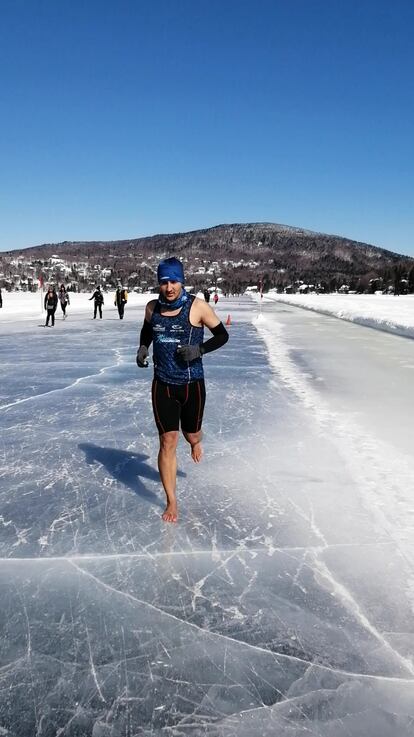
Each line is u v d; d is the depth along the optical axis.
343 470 4.51
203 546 3.27
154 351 3.48
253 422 6.12
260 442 5.35
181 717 2.00
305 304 44.22
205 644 2.39
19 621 2.55
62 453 5.05
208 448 5.16
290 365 10.45
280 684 2.16
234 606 2.66
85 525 3.56
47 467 4.67
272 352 12.48
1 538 3.38
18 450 5.15
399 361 10.81
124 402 7.22
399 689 2.13
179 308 3.39
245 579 2.90
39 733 1.94
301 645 2.39
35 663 2.28
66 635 2.45
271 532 3.43
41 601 2.70
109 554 3.18
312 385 8.33
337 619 2.56
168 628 2.50
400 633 2.47
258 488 4.14
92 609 2.64
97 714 2.02
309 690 2.13
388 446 5.15
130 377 9.20
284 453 4.98
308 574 2.95
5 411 6.72
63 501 3.95
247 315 29.47
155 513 3.74
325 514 3.68
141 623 2.54
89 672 2.22
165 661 2.29
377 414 6.43
